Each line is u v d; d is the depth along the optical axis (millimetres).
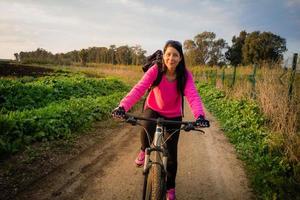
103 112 9992
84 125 8094
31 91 11695
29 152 5719
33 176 4754
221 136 8211
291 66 8898
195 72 41625
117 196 4332
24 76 20359
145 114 3732
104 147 6578
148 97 3783
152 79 3553
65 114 8102
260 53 54062
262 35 54250
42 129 6746
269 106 8398
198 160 6086
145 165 3287
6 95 10680
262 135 7258
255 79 11070
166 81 3568
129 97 3430
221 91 16250
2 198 4004
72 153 5988
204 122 3229
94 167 5336
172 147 3752
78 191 4391
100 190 4477
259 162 5797
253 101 10180
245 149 6695
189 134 8258
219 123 9945
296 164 5461
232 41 66875
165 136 3734
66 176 4867
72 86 14898
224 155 6492
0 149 5363
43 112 7883
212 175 5324
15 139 6008
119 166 5465
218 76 24750
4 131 6082
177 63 3453
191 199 4406
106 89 17422
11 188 4297
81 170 5156
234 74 16828
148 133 3684
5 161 5199
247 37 56500
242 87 12945
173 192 3936
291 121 6848
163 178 3188
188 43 74312
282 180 4828
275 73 9727
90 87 16172
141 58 87188
